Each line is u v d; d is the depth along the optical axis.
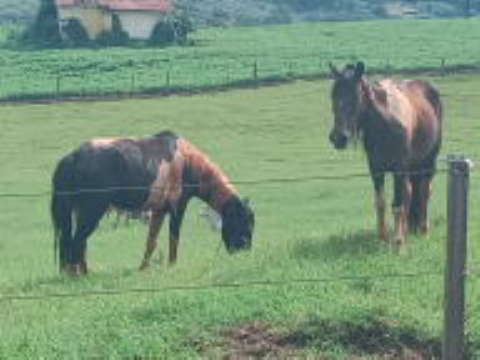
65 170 22.25
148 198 22.58
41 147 57.69
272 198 41.81
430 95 21.89
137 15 116.50
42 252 32.66
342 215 37.38
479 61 85.69
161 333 13.02
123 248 32.56
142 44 115.88
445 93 70.25
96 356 12.48
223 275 17.00
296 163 50.22
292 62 94.12
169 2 118.81
